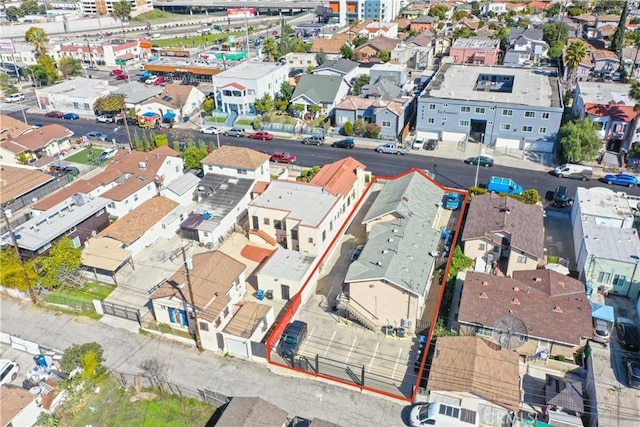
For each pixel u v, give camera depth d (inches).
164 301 1692.9
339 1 7396.7
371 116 3314.5
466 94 3193.9
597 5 7076.8
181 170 2768.2
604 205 2128.4
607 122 2847.0
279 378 1536.7
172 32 7401.6
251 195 2431.1
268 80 3782.0
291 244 2086.6
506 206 2090.3
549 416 1338.6
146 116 3644.2
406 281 1638.8
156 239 2235.5
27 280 1851.6
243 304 1795.0
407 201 2142.0
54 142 3184.1
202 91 4384.8
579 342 1493.6
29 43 5428.2
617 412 1354.6
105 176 2539.4
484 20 6653.5
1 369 1551.4
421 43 4960.6
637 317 1691.7
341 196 2208.4
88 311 1835.6
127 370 1574.8
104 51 5270.7
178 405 1462.8
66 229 2123.5
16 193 2529.5
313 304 1834.4
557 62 4697.3
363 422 1380.4
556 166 2824.8
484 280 1721.2
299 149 3184.1
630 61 4252.0
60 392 1472.7
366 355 1603.1
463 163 2893.7
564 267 1907.0
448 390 1382.9
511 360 1475.1
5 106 4190.5
